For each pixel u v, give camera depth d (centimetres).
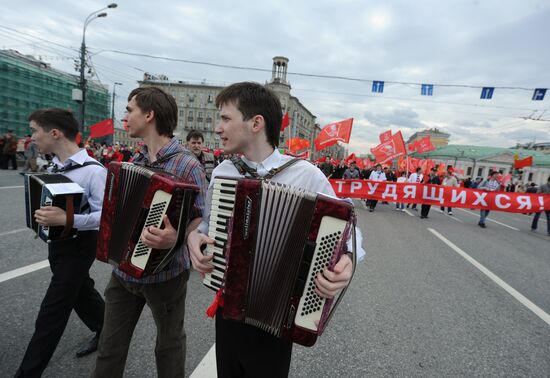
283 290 115
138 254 145
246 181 117
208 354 235
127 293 163
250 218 117
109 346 159
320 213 109
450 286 401
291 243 113
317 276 108
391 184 976
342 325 290
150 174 143
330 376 223
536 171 4788
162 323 165
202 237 131
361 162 2112
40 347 177
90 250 190
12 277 328
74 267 184
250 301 120
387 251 542
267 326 119
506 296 381
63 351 226
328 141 1075
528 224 1098
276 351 128
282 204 113
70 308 187
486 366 243
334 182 1012
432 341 273
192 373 214
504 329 301
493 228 908
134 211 148
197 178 166
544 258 593
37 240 446
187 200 140
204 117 6575
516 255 594
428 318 313
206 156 539
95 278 348
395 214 1002
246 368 131
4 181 959
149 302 160
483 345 271
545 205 886
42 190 169
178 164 164
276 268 116
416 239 657
